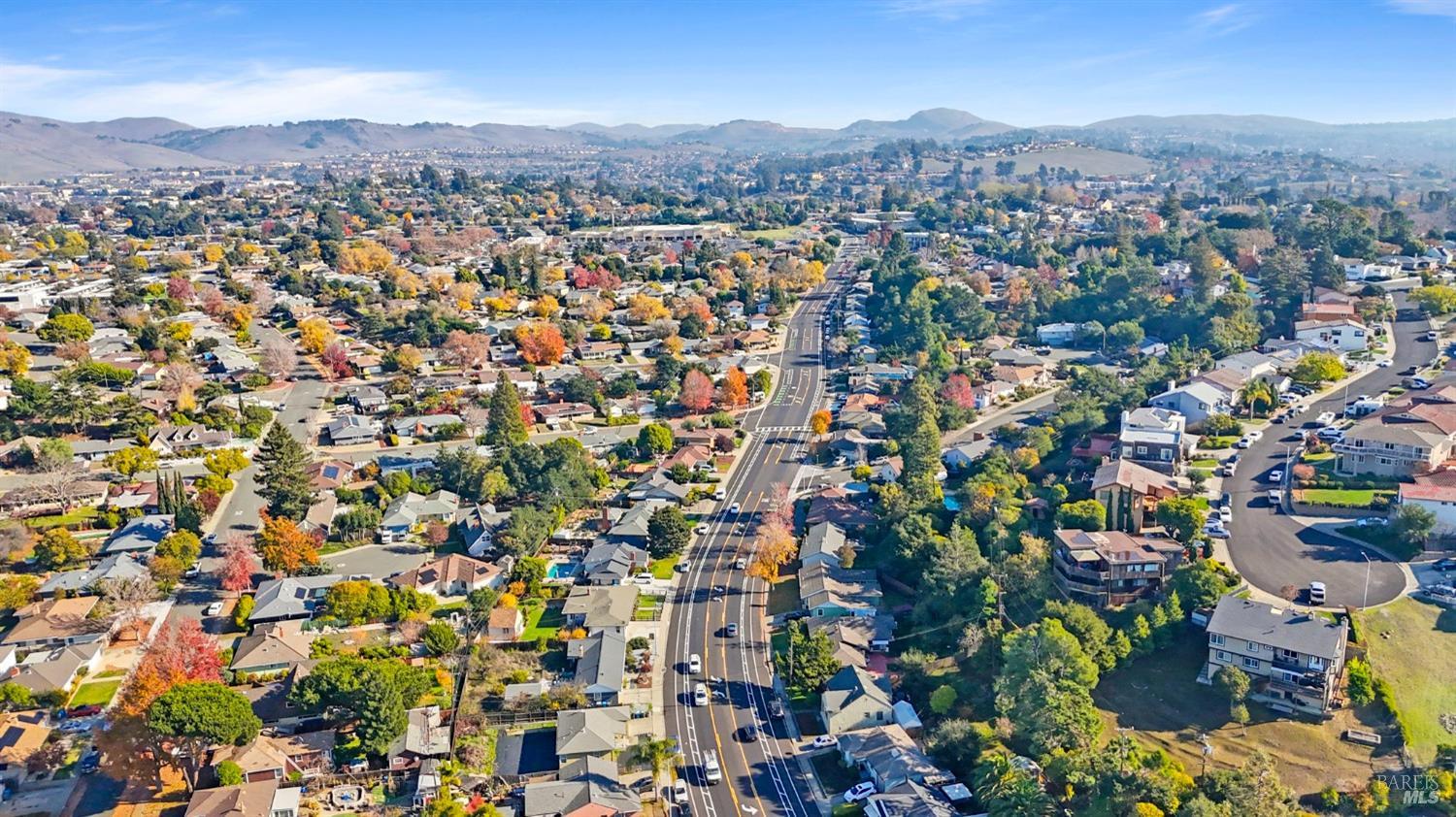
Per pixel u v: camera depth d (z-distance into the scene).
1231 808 94.50
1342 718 108.94
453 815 103.31
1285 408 189.88
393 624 145.12
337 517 175.00
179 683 116.56
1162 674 120.00
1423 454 150.38
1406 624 119.38
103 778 113.25
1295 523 145.38
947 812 103.06
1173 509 139.62
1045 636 115.56
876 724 120.56
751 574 160.25
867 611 143.88
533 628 145.38
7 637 138.62
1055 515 152.88
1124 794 97.50
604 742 116.06
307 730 120.81
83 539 169.25
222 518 180.38
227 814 102.69
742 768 115.25
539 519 170.00
